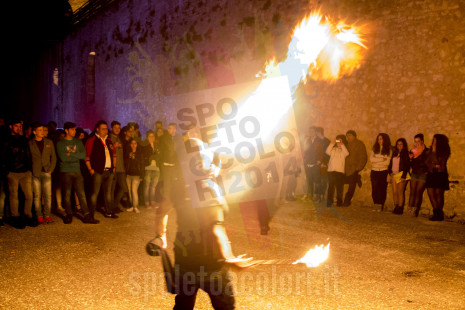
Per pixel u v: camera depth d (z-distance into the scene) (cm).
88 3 2086
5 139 818
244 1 1364
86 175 994
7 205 918
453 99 916
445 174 890
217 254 312
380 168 1002
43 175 839
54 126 1137
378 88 1037
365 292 479
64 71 2367
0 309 430
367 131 1061
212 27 1479
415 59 971
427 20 949
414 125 973
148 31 1753
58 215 934
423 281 520
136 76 1816
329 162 1069
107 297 462
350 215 938
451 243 707
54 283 507
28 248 664
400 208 962
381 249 664
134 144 974
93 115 2123
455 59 913
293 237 738
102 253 638
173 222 761
